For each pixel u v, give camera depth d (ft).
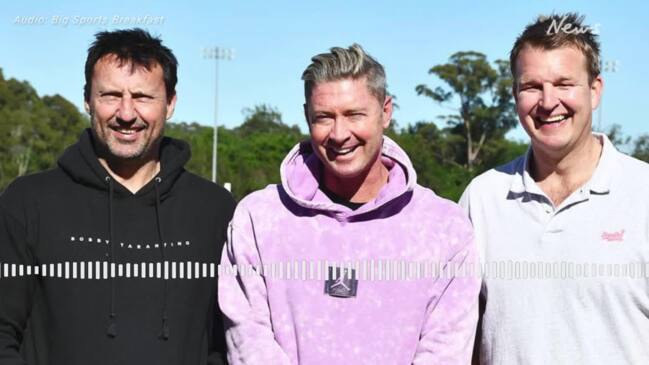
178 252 12.45
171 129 179.73
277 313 11.54
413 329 11.46
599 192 11.71
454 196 147.02
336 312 11.41
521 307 11.89
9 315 11.85
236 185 153.28
